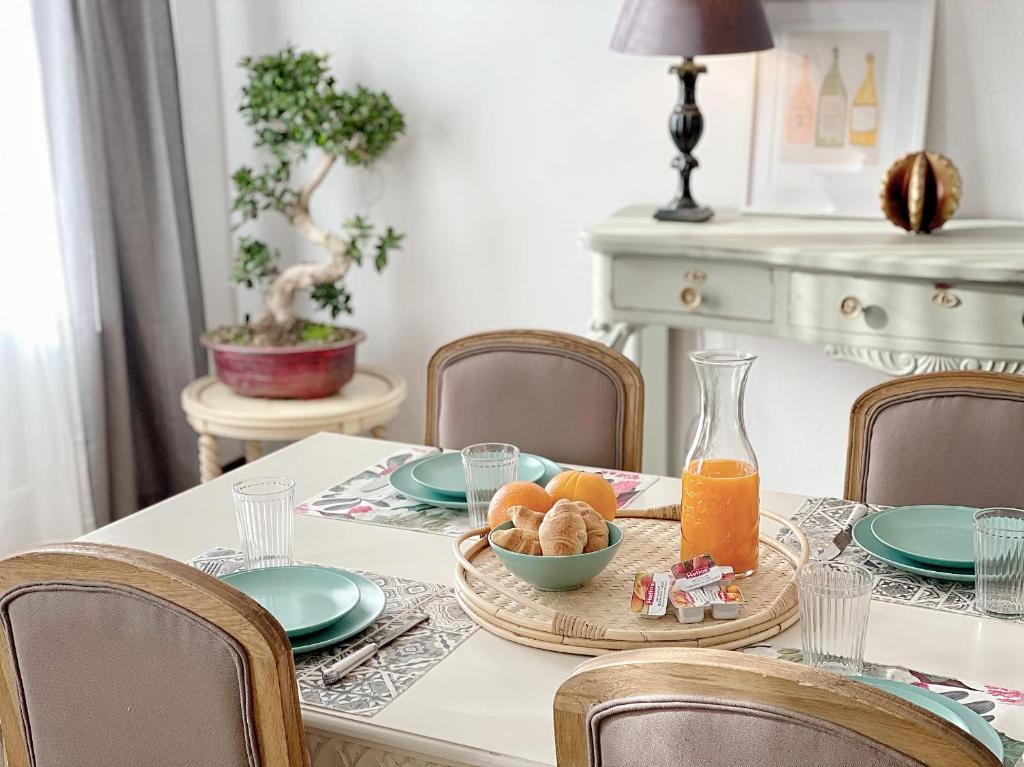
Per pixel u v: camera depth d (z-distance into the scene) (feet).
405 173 10.90
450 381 6.98
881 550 4.96
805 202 9.07
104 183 10.08
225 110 11.64
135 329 10.69
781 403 9.83
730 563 4.58
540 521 4.55
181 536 5.42
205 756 3.49
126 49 10.32
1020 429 5.65
